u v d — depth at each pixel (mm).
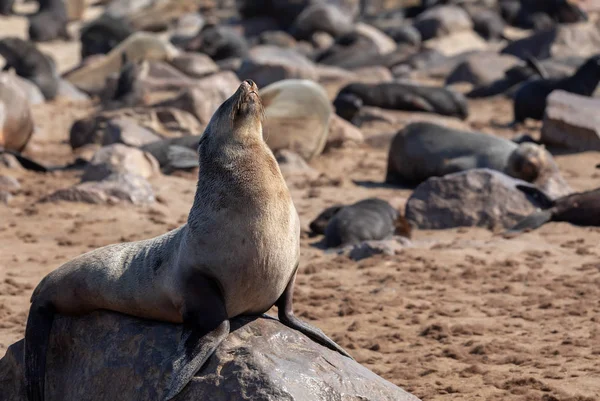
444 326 33000
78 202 54062
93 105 101938
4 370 24516
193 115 82812
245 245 20109
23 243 46250
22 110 72062
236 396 19594
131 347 21547
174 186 59844
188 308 20312
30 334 23172
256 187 20344
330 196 58562
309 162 71812
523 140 73750
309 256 44062
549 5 183375
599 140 70125
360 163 71188
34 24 162500
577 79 86250
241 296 20703
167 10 187750
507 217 49656
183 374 19516
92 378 21875
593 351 30156
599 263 41094
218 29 142875
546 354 30094
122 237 47188
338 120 77938
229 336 20953
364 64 136125
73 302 22875
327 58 139625
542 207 49812
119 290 21969
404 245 45656
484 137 60656
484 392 26859
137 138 72250
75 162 69250
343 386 20562
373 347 31281
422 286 38625
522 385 27297
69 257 43500
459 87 116250
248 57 132000
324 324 34062
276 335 21312
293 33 168500
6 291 37656
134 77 98500
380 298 37062
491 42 167875
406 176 62469
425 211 50906
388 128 85000
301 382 20062
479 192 50562
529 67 108438
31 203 55188
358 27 156000
